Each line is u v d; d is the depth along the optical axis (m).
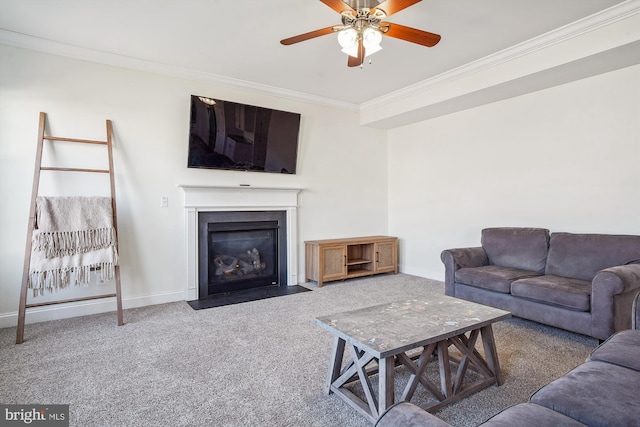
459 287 3.47
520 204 3.86
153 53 3.35
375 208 5.44
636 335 1.63
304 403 1.85
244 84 4.11
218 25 2.83
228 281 4.09
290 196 4.54
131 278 3.54
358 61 2.70
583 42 2.84
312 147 4.79
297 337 2.74
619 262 2.79
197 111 3.78
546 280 2.91
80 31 2.91
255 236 4.35
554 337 2.74
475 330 1.98
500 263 3.62
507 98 3.94
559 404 1.12
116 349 2.52
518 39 3.10
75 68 3.23
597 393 1.14
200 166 3.87
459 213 4.51
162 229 3.71
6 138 2.95
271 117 4.30
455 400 1.85
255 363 2.30
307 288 4.32
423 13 2.66
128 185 3.51
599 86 3.23
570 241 3.13
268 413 1.76
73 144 3.23
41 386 2.01
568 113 3.45
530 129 3.75
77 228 2.98
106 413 1.76
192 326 2.99
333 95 4.68
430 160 4.88
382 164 5.53
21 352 2.47
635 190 3.03
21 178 3.01
